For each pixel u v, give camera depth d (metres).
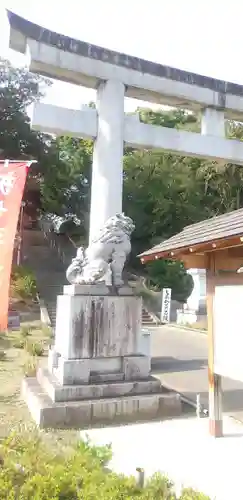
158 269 30.19
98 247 8.83
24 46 9.68
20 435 5.94
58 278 27.77
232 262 6.36
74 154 32.84
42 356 12.92
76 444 5.76
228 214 7.90
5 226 7.55
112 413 7.60
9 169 7.83
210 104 11.98
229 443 6.44
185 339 19.00
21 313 20.52
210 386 6.86
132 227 9.30
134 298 8.80
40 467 4.57
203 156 12.02
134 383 8.18
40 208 34.94
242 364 6.00
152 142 11.00
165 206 30.83
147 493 4.25
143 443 6.46
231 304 6.35
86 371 8.09
